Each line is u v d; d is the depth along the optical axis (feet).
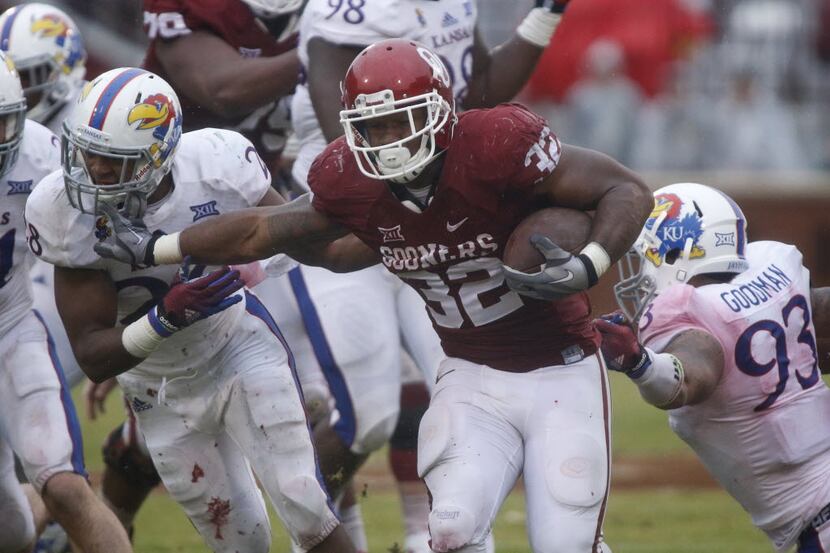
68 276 49.67
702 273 50.78
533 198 44.01
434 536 44.73
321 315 61.52
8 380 53.21
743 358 49.21
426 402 66.64
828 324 52.85
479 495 45.03
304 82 63.57
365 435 61.26
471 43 63.31
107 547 50.37
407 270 45.91
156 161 48.24
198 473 53.47
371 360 61.21
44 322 55.98
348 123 43.45
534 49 64.80
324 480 57.41
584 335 47.16
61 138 48.55
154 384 52.80
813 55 154.92
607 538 71.20
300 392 52.44
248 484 54.34
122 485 64.08
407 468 66.03
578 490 44.75
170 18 66.64
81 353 49.39
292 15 68.54
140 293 51.16
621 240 42.70
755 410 49.80
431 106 42.63
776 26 154.40
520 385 46.57
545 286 42.11
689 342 48.16
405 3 60.64
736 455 50.88
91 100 47.80
